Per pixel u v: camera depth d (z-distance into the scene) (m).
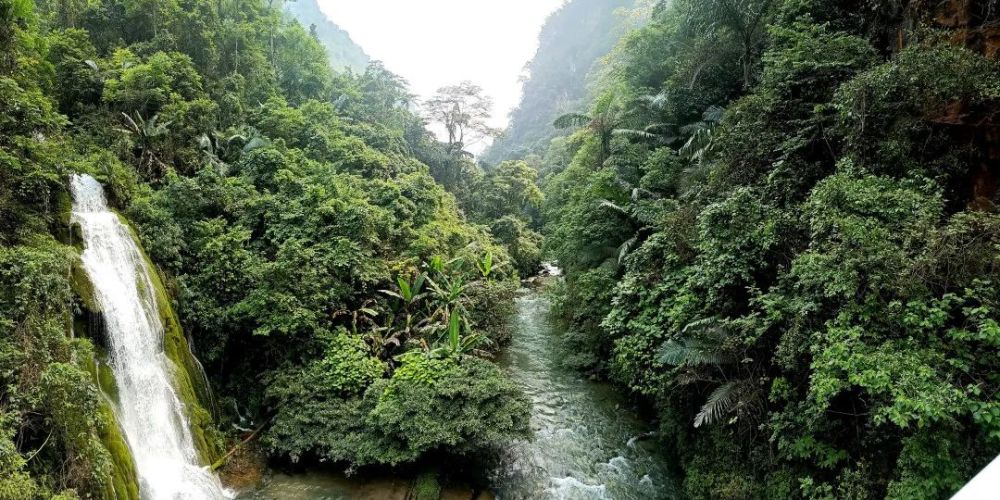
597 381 13.67
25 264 6.74
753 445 7.18
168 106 15.47
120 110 15.14
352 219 13.64
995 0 6.66
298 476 9.06
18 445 5.64
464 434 8.88
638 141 18.69
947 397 4.28
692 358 7.48
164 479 7.85
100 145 13.29
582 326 15.40
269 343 11.07
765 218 7.57
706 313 8.23
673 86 17.83
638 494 8.69
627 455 9.92
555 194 30.66
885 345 4.96
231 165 16.69
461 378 9.78
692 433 8.88
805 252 6.37
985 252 4.78
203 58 21.16
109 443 6.84
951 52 6.34
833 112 8.19
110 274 8.95
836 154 8.06
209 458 8.99
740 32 15.27
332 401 10.03
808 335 6.01
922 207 5.54
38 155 8.76
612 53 34.84
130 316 8.78
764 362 7.20
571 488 8.85
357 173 21.31
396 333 12.79
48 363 6.28
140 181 13.20
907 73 6.50
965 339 4.58
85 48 15.77
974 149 6.28
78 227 8.93
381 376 11.08
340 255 12.71
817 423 5.87
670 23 22.67
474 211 38.69
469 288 16.47
